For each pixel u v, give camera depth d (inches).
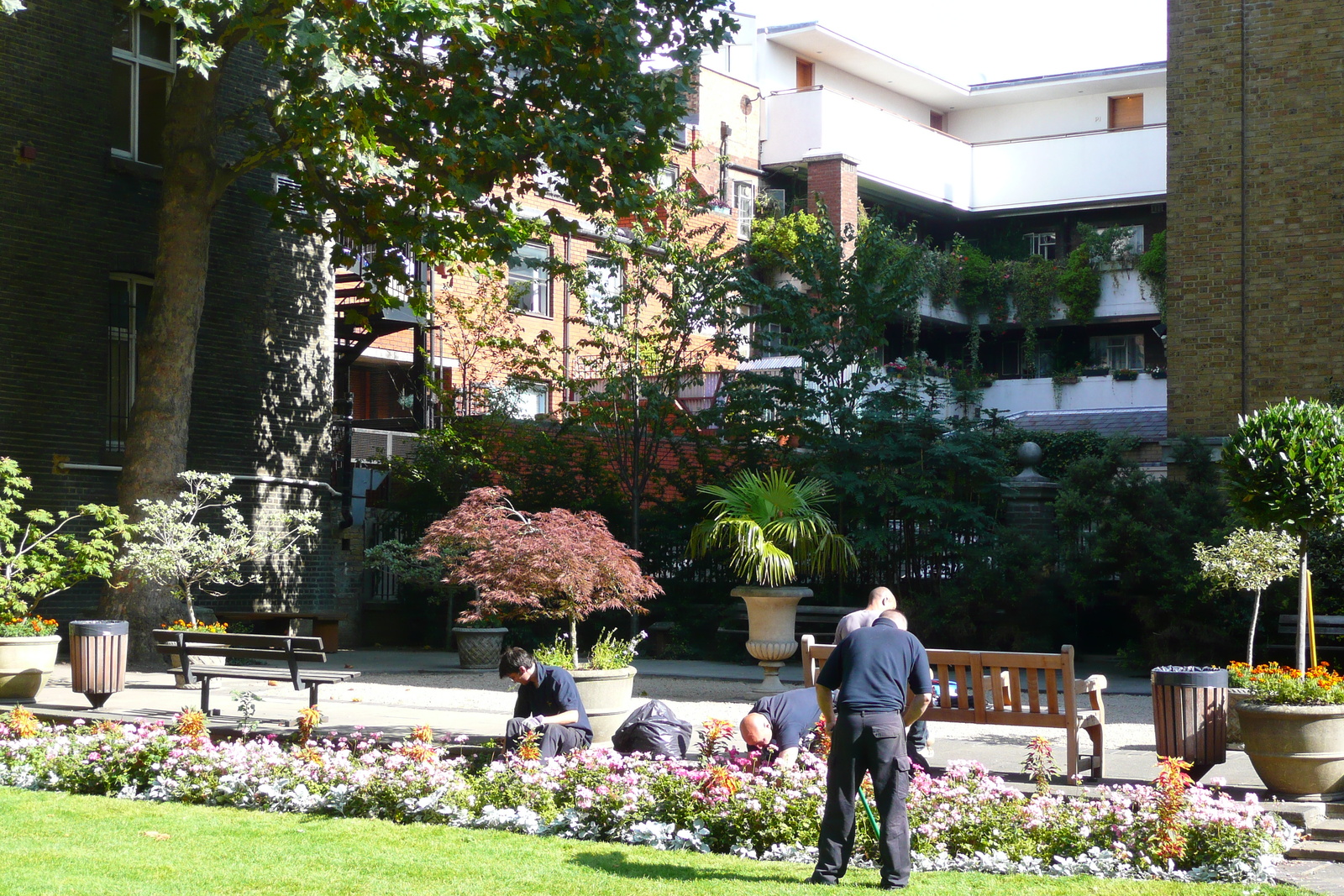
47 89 735.7
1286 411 399.9
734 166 1489.9
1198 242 745.6
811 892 253.6
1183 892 256.7
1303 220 719.7
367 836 304.2
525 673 370.6
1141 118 1708.9
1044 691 616.1
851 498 803.4
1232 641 667.4
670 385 872.3
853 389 834.8
